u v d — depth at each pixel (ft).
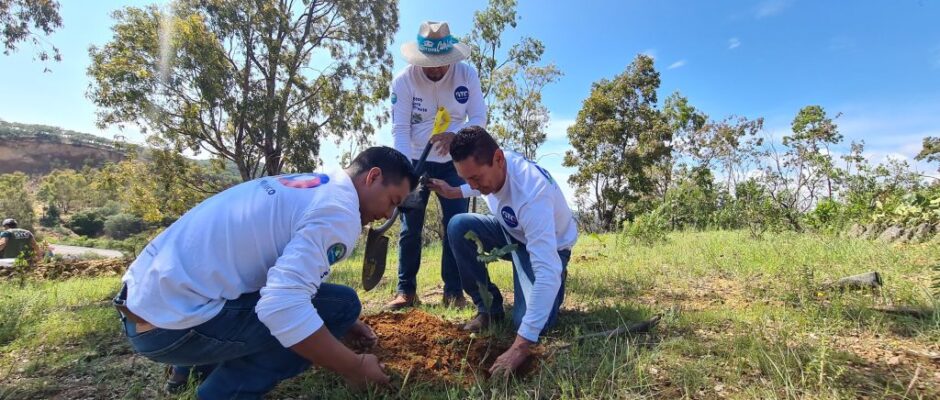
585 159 87.76
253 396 6.24
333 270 20.11
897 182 31.96
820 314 9.38
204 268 5.48
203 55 62.69
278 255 5.76
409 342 8.40
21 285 21.59
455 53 11.39
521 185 7.80
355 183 6.26
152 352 5.79
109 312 12.14
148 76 63.21
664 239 25.61
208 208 5.86
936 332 8.20
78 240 175.11
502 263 18.44
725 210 35.12
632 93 85.30
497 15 76.07
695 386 6.75
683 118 95.04
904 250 16.28
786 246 17.78
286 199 5.82
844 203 28.55
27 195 222.07
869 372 7.00
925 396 6.28
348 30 74.38
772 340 7.95
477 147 7.68
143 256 5.70
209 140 70.13
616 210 89.71
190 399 6.85
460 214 9.79
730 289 12.70
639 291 12.69
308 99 74.38
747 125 84.53
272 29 68.28
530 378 7.38
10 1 43.45
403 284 12.21
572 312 10.77
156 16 64.23
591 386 6.81
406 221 11.84
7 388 7.69
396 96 12.09
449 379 7.29
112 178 73.41
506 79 78.13
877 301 10.22
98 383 7.90
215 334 5.69
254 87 69.56
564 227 9.11
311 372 7.66
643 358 7.57
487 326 9.45
